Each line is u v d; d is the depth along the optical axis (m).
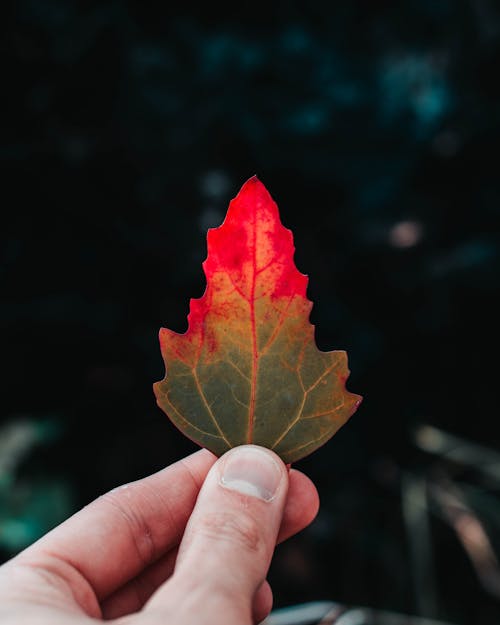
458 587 0.56
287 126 1.02
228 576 0.14
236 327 0.15
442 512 0.52
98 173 0.82
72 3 0.86
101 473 0.66
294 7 1.12
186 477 0.20
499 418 0.81
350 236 0.99
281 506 0.16
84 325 0.74
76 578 0.17
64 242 0.78
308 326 0.15
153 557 0.19
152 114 0.89
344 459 0.77
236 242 0.14
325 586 0.59
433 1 1.09
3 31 0.79
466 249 0.90
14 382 0.69
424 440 0.63
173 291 0.81
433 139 1.03
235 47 1.03
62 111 0.83
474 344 0.84
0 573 0.16
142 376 0.74
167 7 1.00
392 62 1.14
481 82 0.99
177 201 0.87
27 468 0.60
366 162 1.04
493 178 0.95
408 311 0.90
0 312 0.72
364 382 0.87
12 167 0.77
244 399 0.15
